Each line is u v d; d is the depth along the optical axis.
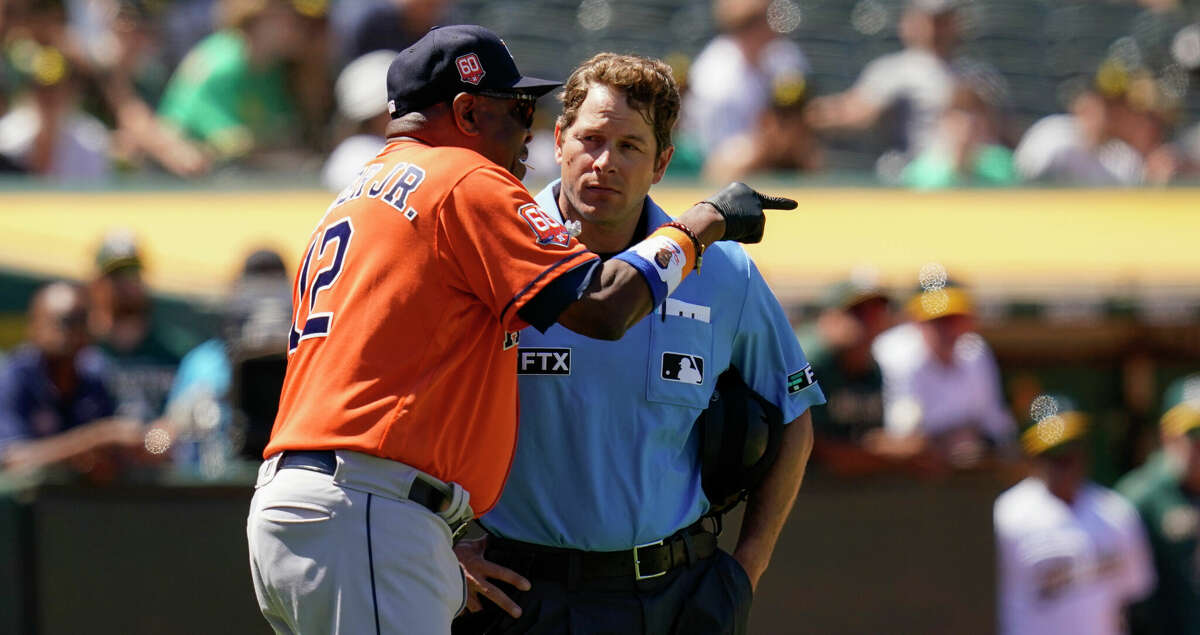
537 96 10.90
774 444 11.84
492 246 10.07
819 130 35.31
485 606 11.30
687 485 11.57
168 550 16.83
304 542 10.03
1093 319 27.08
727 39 32.75
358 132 27.73
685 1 41.91
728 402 11.69
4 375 20.61
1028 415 27.39
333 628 10.03
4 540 16.70
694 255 10.41
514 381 10.66
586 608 11.12
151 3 35.00
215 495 16.83
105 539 16.84
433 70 10.66
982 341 25.36
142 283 22.83
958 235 28.22
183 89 30.50
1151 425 28.23
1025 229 29.03
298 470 10.12
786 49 33.59
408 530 10.02
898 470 18.72
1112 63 43.06
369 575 9.95
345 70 30.03
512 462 11.05
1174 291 27.16
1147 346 27.81
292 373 10.47
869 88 35.53
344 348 10.15
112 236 22.88
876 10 43.00
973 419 23.44
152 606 16.81
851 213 28.78
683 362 11.17
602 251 11.29
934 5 35.09
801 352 11.92
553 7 41.06
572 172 10.88
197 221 25.88
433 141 10.72
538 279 9.99
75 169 28.67
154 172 29.64
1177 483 26.17
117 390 22.44
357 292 10.20
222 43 30.34
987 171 34.44
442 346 10.18
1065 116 42.84
